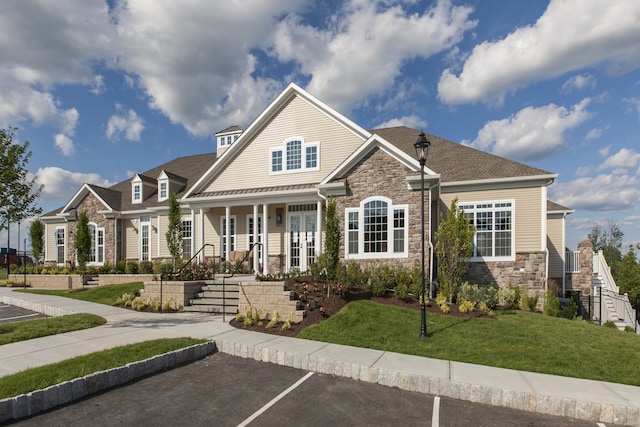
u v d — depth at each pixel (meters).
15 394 5.30
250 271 17.95
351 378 7.15
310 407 5.88
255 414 5.57
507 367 7.38
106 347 7.80
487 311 12.01
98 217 24.48
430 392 6.58
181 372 7.21
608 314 16.97
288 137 18.53
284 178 18.39
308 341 8.77
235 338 8.84
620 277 26.19
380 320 10.12
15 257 32.44
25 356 7.12
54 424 5.04
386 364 7.28
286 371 7.45
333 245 11.86
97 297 15.14
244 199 18.27
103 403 5.75
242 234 20.38
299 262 18.80
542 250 16.02
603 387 6.46
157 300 13.09
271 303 10.84
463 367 7.27
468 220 13.19
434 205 17.62
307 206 18.92
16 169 10.04
